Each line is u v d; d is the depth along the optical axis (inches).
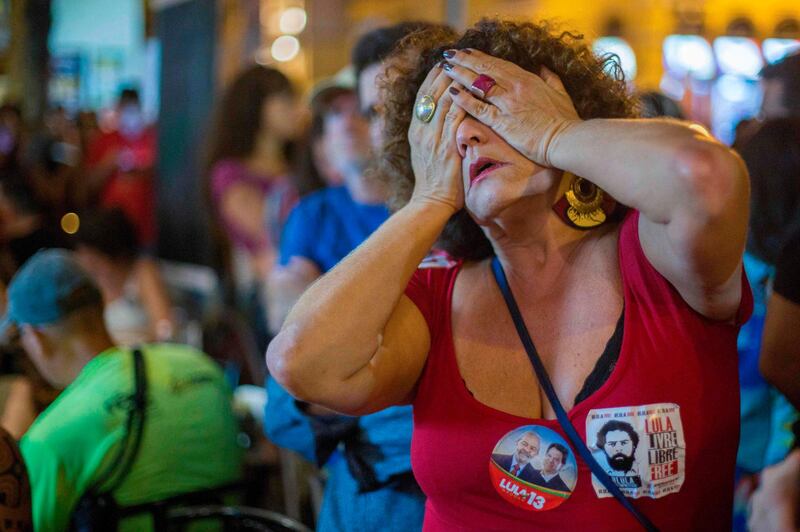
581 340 47.8
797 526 70.6
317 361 46.9
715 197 40.6
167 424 92.6
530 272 50.0
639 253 47.6
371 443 69.4
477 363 49.6
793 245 62.1
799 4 147.5
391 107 54.6
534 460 46.7
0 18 363.6
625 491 45.6
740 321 47.5
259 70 163.8
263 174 163.5
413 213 49.3
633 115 52.3
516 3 160.6
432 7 179.5
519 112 46.7
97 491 89.0
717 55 153.4
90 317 97.6
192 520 87.1
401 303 50.8
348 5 219.3
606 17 158.7
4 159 246.1
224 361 146.6
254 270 154.3
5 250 158.7
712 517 47.5
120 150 263.0
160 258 207.8
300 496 104.5
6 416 98.8
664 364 45.7
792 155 81.9
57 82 367.2
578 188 48.7
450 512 49.4
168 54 204.4
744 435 89.9
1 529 71.4
